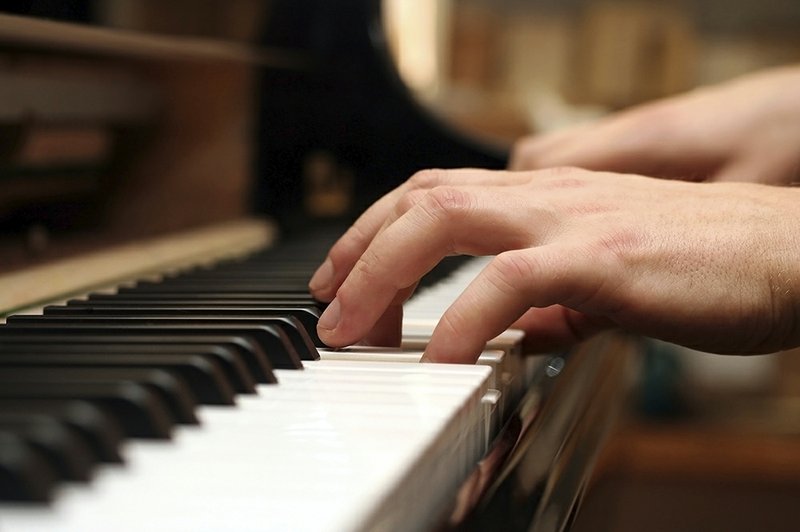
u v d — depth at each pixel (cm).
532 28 197
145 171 98
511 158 101
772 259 61
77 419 42
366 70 105
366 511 40
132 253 80
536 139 91
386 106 106
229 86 101
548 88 197
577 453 57
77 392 45
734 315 60
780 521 175
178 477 42
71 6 72
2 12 67
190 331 55
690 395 197
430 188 64
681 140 87
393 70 105
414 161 106
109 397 45
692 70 201
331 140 105
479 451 53
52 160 87
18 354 50
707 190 64
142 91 96
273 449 44
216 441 45
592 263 59
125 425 45
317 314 60
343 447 44
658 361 193
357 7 104
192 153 100
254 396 50
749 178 88
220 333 55
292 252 84
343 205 106
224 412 48
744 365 197
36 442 41
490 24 192
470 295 57
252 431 46
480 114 186
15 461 40
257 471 43
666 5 199
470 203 60
